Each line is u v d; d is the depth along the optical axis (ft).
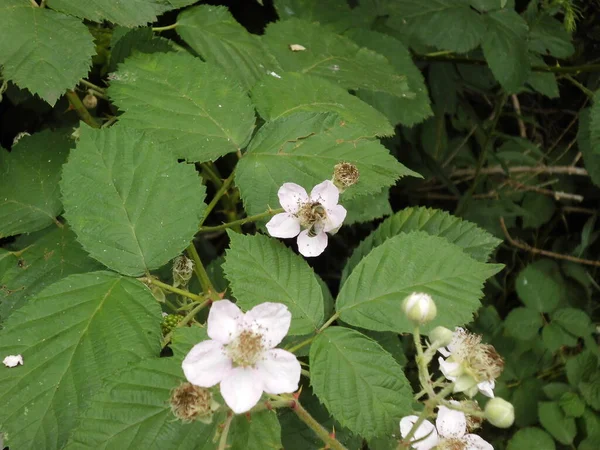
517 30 1.13
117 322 0.60
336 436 0.72
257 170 0.75
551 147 1.55
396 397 0.59
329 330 0.63
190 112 0.79
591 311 1.46
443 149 1.40
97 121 0.91
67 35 0.71
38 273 0.73
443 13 1.12
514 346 1.22
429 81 1.34
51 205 0.78
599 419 1.13
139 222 0.67
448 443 0.61
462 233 0.82
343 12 1.12
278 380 0.52
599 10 1.38
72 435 0.53
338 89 0.89
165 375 0.56
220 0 1.19
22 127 1.12
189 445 0.54
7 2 0.71
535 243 1.56
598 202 1.62
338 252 1.41
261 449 0.55
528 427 1.14
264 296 0.63
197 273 0.72
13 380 0.56
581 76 1.49
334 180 0.72
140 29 0.84
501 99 1.34
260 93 0.86
